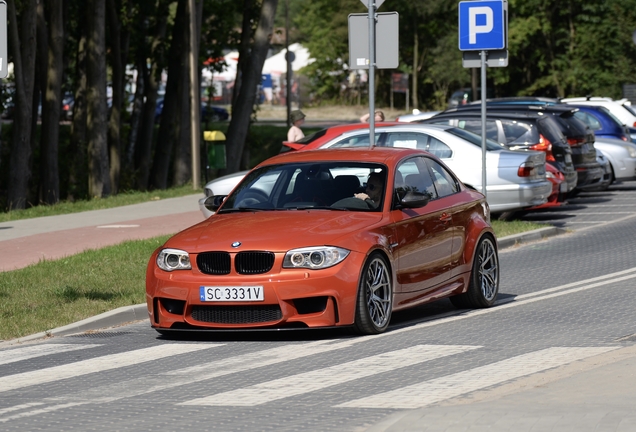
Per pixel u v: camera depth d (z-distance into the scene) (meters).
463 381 20.03
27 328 28.14
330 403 18.56
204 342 25.78
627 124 81.12
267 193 28.06
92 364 23.39
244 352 24.12
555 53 180.00
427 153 30.08
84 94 98.81
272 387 20.14
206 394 19.72
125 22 102.94
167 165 108.19
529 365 21.41
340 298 24.69
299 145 53.12
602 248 43.09
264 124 167.88
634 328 25.62
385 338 25.20
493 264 30.72
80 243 45.69
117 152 102.81
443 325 27.08
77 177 98.31
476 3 44.97
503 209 49.72
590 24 161.00
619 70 143.88
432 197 28.95
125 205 64.44
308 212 26.62
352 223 25.83
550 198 53.00
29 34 80.06
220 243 25.11
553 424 15.24
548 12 174.38
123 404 19.08
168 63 109.25
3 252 43.53
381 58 40.50
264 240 24.88
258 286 24.47
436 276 28.17
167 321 25.59
